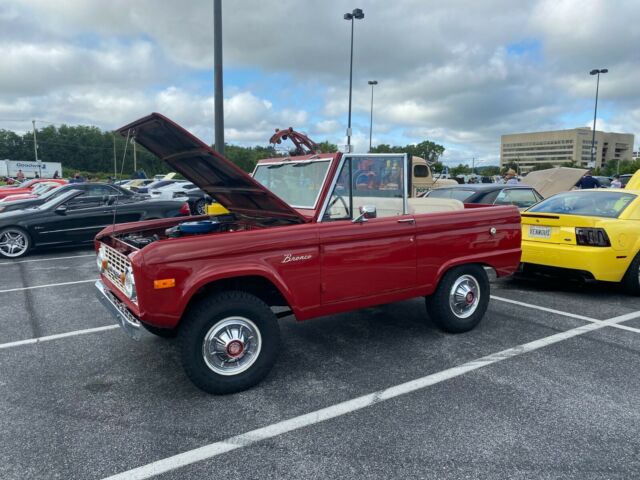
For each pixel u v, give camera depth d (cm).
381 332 494
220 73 959
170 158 437
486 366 402
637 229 601
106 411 336
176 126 345
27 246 966
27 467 272
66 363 422
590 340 461
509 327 502
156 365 417
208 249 336
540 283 712
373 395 354
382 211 433
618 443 287
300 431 306
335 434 302
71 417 328
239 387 358
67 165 10244
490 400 342
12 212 986
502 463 269
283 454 282
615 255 586
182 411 334
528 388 360
